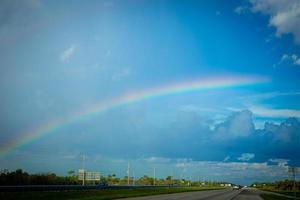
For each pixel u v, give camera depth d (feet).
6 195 156.56
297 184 631.15
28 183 285.23
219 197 257.75
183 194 309.42
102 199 192.95
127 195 247.50
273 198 269.03
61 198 177.78
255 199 243.81
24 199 155.53
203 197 250.16
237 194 341.41
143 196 246.27
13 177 277.23
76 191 222.89
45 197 170.71
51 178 314.14
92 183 382.42
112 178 585.22
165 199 207.62
